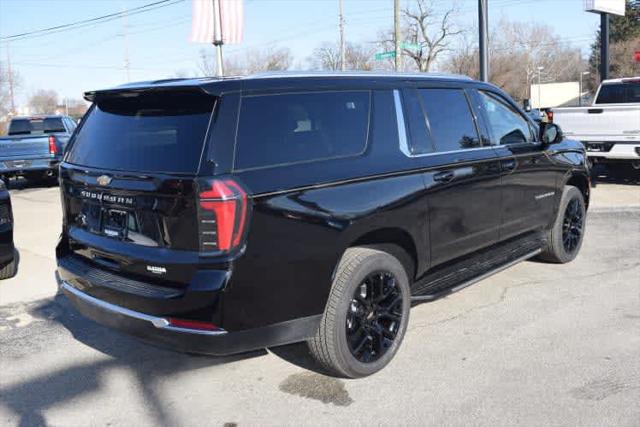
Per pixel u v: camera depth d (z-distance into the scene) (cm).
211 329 333
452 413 361
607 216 956
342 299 380
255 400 387
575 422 346
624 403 365
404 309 428
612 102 1330
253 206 335
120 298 364
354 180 387
